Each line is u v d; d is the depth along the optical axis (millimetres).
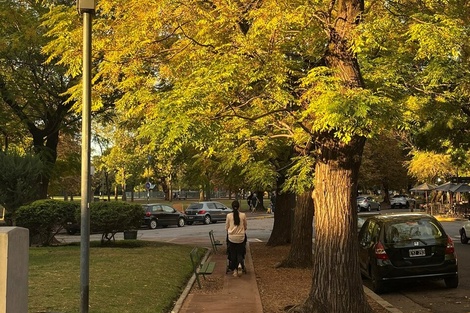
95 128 36844
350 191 7902
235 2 8047
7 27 17906
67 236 28297
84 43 5973
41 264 12445
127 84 8195
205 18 7938
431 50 6828
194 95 6625
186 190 100625
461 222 35500
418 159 37688
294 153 12578
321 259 7914
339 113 6055
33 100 19578
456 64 8688
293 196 20062
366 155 48312
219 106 7574
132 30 8211
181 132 6219
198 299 9797
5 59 18266
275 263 15102
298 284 11539
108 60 8406
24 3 17875
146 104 7926
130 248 17000
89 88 5945
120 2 8633
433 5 8453
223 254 17844
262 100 8289
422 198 59219
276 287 11211
